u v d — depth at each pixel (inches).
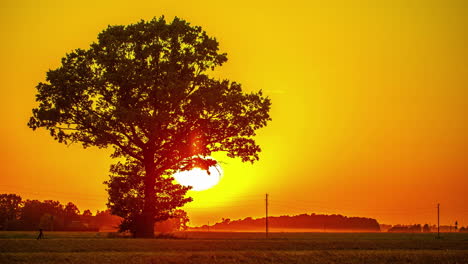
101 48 2647.6
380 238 3166.8
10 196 6348.4
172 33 2635.3
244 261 1871.3
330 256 1974.7
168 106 2556.6
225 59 2701.8
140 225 2608.3
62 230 5826.8
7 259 1711.4
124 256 1835.6
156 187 2664.9
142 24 2640.3
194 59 2620.6
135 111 2482.8
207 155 2689.5
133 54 2628.0
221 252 2001.7
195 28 2704.2
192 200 2679.6
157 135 2527.1
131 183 2625.5
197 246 2194.9
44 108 2588.6
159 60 2630.4
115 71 2586.1
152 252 1980.8
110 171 2682.1
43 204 6446.9
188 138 2615.7
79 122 2657.5
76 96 2583.7
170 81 2506.2
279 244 2356.1
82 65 2635.3
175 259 1833.2
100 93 2628.0
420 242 2652.6
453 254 2074.3
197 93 2600.9
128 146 2682.1
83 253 1879.9
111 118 2564.0
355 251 2140.7
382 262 1925.4
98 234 3543.3
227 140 2736.2
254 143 2755.9
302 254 1991.9
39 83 2618.1
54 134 2620.6
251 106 2746.1
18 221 6097.4
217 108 2637.8
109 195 2632.9
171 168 2699.3
